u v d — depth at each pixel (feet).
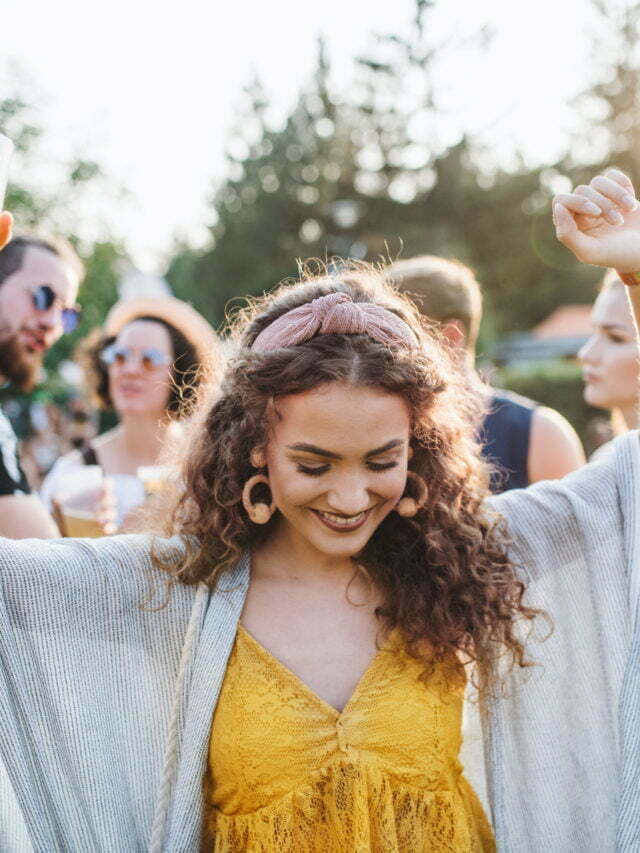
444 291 9.56
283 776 5.18
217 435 5.65
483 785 6.03
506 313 99.19
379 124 91.15
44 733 5.20
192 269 99.91
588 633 5.98
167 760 5.39
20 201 46.47
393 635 5.53
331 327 5.14
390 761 5.29
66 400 39.83
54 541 5.57
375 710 5.31
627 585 5.89
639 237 5.45
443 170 90.22
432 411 5.48
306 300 5.47
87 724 5.27
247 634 5.44
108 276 49.16
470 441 5.98
